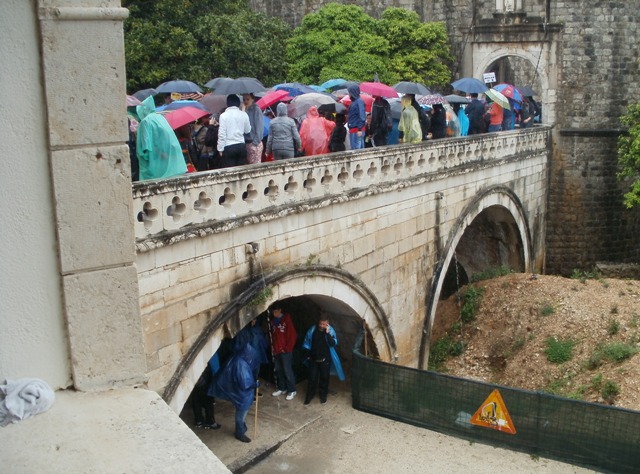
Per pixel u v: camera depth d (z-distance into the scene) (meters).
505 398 16.11
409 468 15.61
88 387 4.76
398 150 18.97
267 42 30.42
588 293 23.41
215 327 13.33
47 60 4.36
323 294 16.66
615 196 33.81
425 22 34.22
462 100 23.62
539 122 33.00
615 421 14.98
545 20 32.72
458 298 26.09
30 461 3.93
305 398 18.55
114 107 4.62
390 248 19.36
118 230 4.75
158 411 4.48
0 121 4.30
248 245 14.07
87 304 4.71
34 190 4.47
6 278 4.44
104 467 3.88
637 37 32.69
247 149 15.45
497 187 26.23
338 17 32.03
